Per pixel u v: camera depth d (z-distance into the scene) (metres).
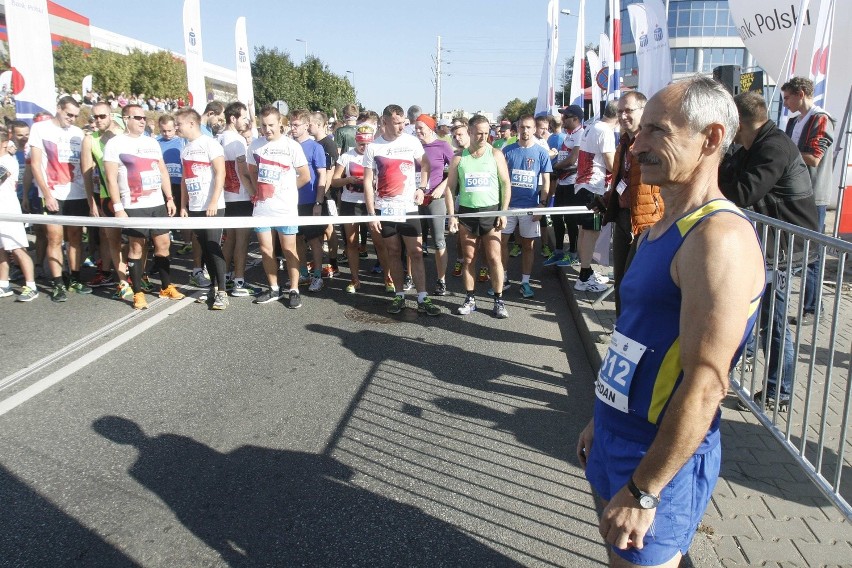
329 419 3.98
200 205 6.50
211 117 9.07
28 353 5.13
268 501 3.09
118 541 2.79
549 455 3.57
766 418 3.23
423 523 2.94
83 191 7.04
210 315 6.27
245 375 4.70
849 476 3.07
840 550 2.57
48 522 2.91
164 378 4.62
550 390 4.49
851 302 6.08
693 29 44.28
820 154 5.28
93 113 6.84
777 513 2.82
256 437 3.74
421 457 3.53
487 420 4.00
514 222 6.84
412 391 4.43
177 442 3.67
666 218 1.65
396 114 6.02
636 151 1.60
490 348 5.35
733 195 3.59
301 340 5.52
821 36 6.79
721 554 2.54
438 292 7.15
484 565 2.66
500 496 3.16
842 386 4.11
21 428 3.83
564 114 8.08
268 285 7.49
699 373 1.39
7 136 6.43
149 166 6.39
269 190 6.36
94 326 5.87
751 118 3.60
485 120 5.90
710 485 1.71
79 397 4.29
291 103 44.16
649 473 1.49
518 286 7.55
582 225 6.66
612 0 8.17
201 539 2.81
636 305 1.61
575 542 2.82
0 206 6.40
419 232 6.23
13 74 7.95
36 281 7.59
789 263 3.08
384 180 6.18
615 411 1.70
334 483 3.26
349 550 2.74
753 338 3.39
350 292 7.23
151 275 7.97
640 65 7.93
